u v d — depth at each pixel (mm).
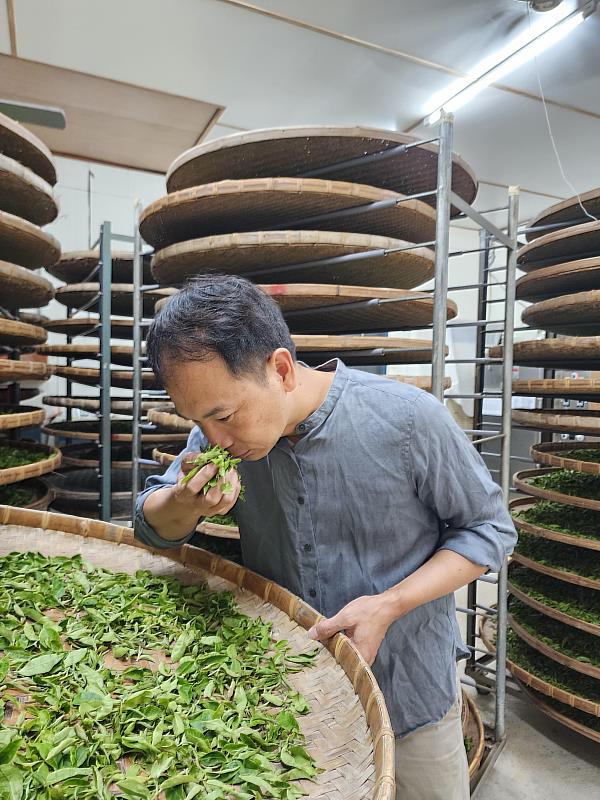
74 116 3994
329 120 4035
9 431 3807
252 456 1005
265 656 1070
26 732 818
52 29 3010
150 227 2096
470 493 1109
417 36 3113
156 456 2373
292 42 3154
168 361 854
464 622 3557
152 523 1245
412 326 2354
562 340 2270
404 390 1109
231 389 867
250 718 901
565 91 3617
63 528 1492
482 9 2895
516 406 5871
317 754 826
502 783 2268
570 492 2482
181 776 752
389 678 1197
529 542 2820
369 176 1944
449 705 1243
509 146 4398
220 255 1865
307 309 1942
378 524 1138
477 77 3480
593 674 2240
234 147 1772
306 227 2033
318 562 1191
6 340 2430
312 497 1144
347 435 1087
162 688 942
